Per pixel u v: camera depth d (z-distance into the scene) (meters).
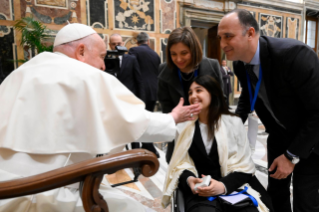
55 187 0.68
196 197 1.31
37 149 0.90
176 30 1.64
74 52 1.18
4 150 0.93
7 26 5.05
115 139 1.02
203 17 7.60
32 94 0.96
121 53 2.68
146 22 6.69
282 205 1.82
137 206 1.08
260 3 8.49
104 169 0.71
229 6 7.89
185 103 1.80
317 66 1.21
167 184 1.44
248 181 1.44
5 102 1.01
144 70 3.34
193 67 1.66
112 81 1.05
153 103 3.47
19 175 0.87
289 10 9.16
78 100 0.97
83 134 0.97
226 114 1.52
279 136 1.62
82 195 0.71
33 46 4.15
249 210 1.22
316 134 1.24
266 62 1.29
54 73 1.00
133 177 2.77
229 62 8.73
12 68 5.17
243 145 1.49
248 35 1.26
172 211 1.33
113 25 6.26
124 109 1.04
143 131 1.03
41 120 0.93
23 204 0.92
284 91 1.33
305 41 10.79
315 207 1.53
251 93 1.60
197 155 1.49
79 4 5.78
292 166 1.34
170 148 1.84
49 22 5.48
